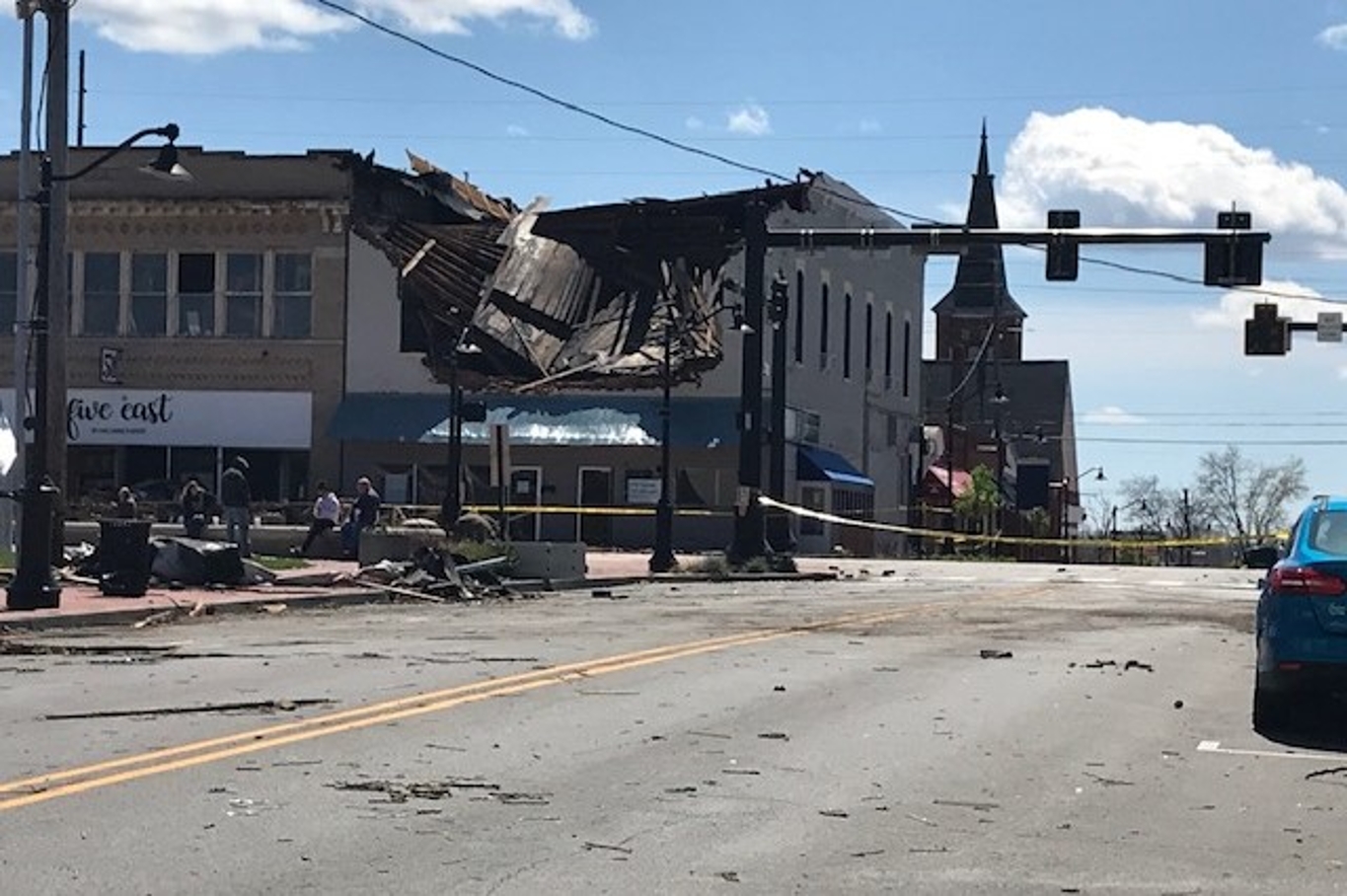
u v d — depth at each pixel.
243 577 28.03
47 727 12.46
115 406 55.81
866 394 67.44
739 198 55.84
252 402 55.41
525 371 54.97
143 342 55.75
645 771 11.14
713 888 8.08
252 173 55.16
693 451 53.94
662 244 56.41
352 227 55.22
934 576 41.75
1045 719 14.04
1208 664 19.09
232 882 7.97
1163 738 13.23
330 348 55.28
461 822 9.41
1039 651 20.06
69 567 27.58
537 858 8.62
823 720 13.65
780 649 19.48
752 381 38.03
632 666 17.25
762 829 9.45
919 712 14.23
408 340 55.22
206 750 11.45
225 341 55.50
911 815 9.95
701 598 30.08
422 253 55.66
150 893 7.74
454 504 40.19
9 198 55.34
